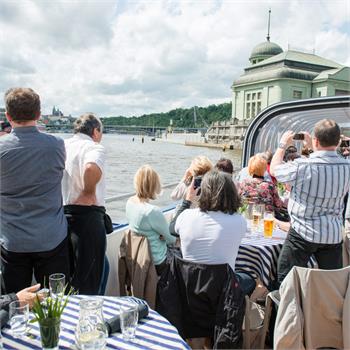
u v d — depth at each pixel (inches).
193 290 84.2
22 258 90.0
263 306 120.5
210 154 2395.4
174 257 88.0
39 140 87.7
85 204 103.1
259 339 103.2
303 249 102.7
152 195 118.2
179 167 959.0
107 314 68.5
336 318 83.0
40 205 89.0
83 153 102.6
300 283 82.3
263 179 143.6
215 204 88.8
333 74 2493.8
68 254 98.1
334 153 99.6
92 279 103.3
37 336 59.5
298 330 80.8
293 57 2684.5
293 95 2630.4
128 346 57.9
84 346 52.6
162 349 57.4
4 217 88.3
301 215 101.6
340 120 308.7
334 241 101.1
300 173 99.5
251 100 2891.2
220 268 83.0
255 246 113.2
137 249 112.7
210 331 85.8
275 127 311.0
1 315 62.9
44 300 60.0
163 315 86.4
